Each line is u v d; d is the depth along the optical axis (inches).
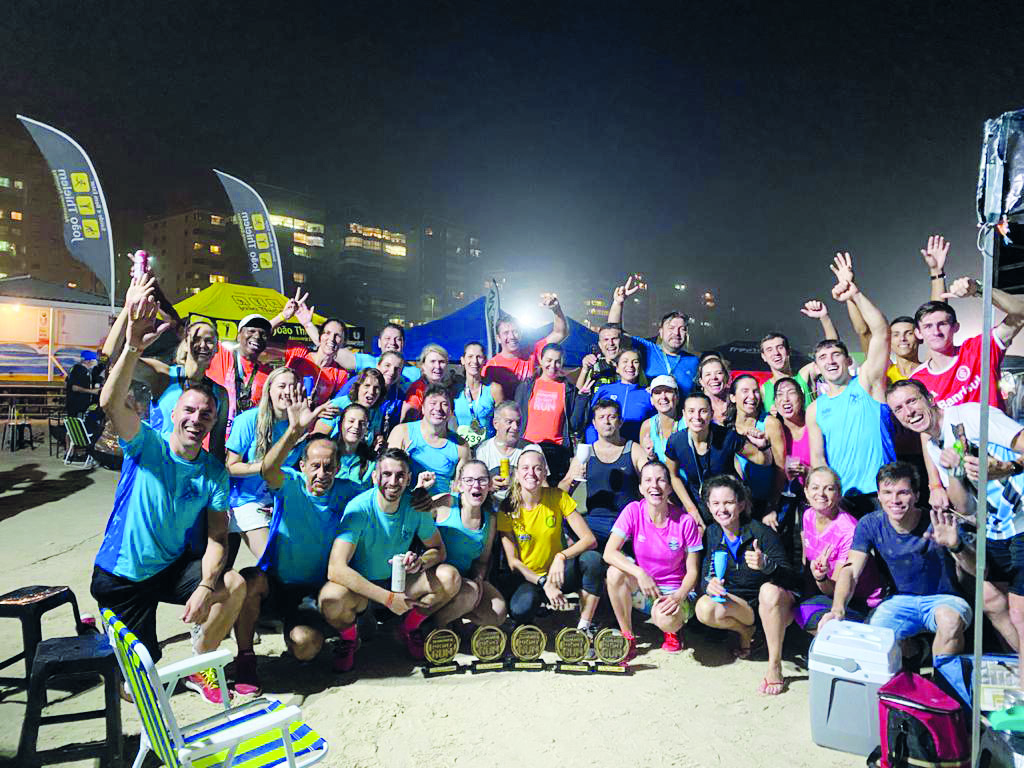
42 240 3009.4
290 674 166.6
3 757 123.6
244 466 179.6
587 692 157.4
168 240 3508.9
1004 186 92.9
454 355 503.5
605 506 208.5
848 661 129.3
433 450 209.5
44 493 391.2
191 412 140.7
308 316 273.7
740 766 126.0
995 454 137.7
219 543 147.8
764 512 212.8
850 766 126.0
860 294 193.5
